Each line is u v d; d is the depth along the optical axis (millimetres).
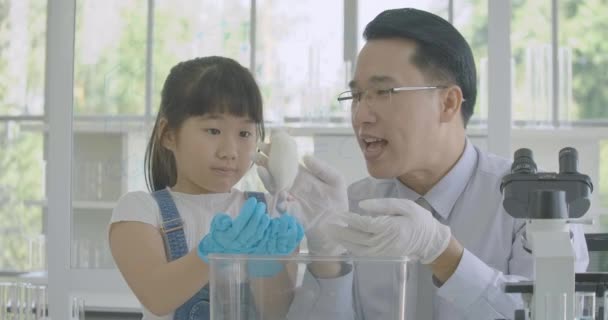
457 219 1667
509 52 2797
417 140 1542
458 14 2844
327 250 1304
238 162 1602
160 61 3064
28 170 3650
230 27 3041
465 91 1606
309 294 1002
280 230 1073
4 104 3715
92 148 3049
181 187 1665
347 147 2865
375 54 1535
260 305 994
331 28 2961
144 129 3057
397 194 1736
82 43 3064
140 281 1413
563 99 3424
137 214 1553
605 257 1530
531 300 1143
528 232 1098
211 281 1006
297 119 2938
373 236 1170
